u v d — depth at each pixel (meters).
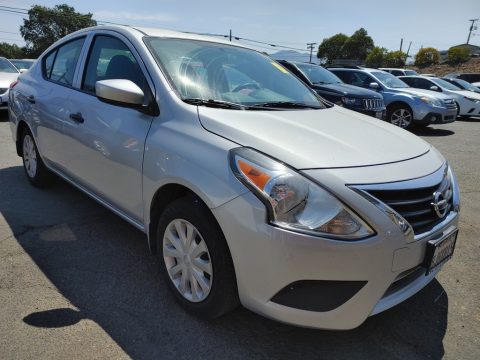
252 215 1.91
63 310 2.40
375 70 11.25
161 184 2.35
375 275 1.91
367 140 2.39
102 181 2.97
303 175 1.91
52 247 3.14
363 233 1.86
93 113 2.98
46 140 3.75
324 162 2.00
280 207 1.87
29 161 4.38
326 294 1.91
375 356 2.18
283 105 2.92
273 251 1.87
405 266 1.99
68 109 3.29
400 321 2.47
